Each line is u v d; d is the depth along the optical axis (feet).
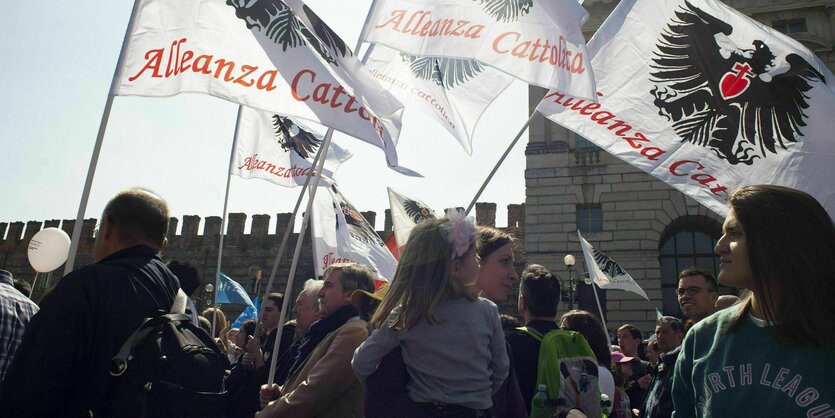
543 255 66.49
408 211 17.85
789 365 5.68
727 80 14.33
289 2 11.00
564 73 12.05
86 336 6.79
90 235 90.84
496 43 12.32
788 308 5.75
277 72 10.49
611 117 14.70
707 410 6.09
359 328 9.66
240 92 10.29
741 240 6.33
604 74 15.07
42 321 6.49
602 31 15.34
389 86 16.74
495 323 8.17
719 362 6.17
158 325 7.39
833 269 5.82
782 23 69.41
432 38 12.26
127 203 8.20
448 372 7.30
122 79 9.72
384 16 12.33
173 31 10.29
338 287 11.27
